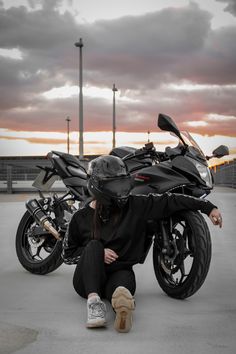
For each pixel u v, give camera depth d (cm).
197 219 371
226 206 1305
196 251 366
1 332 307
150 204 361
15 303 377
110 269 354
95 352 273
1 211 1188
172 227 389
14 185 2414
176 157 403
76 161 508
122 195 347
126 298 300
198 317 338
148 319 333
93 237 358
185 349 277
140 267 525
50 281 454
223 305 369
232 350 276
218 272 491
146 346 282
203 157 419
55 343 287
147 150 416
